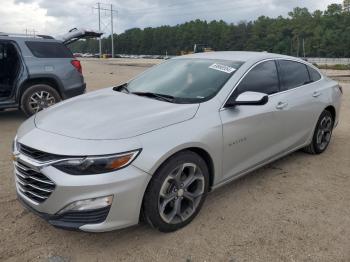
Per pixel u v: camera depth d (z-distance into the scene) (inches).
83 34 384.8
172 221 141.0
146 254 130.3
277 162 215.8
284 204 165.9
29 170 130.0
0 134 272.2
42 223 147.7
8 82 322.0
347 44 3981.3
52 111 155.8
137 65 1673.2
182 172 140.9
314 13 4485.7
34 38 315.6
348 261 128.1
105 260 127.2
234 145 159.2
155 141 130.2
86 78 746.2
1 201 164.6
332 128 237.8
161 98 161.6
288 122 191.2
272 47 4734.3
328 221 152.6
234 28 5093.5
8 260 126.1
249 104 154.5
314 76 222.4
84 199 120.6
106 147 122.9
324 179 193.6
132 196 125.2
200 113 148.5
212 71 173.6
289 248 134.5
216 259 128.2
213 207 162.1
